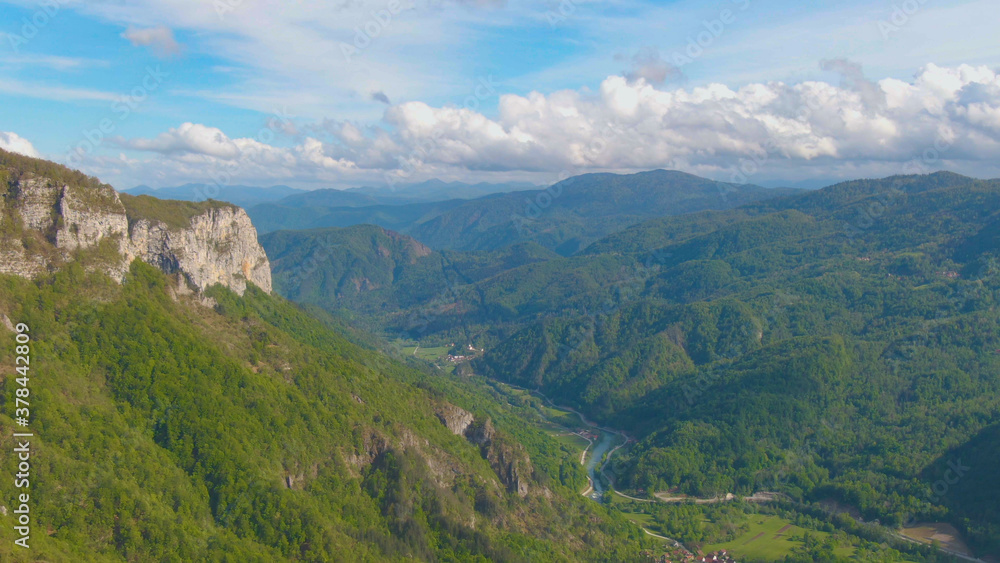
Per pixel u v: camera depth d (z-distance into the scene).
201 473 153.62
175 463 153.38
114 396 156.50
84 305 164.50
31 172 171.00
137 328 167.88
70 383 148.75
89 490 133.00
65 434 137.75
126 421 152.25
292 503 157.75
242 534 149.88
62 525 127.25
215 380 171.88
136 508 136.38
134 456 144.50
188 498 147.12
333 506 169.38
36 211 168.12
